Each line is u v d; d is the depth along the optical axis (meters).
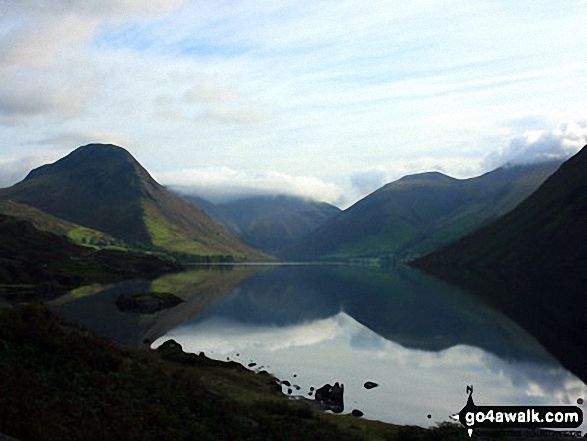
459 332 79.19
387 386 47.31
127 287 157.25
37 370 22.03
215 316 99.25
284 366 55.97
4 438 14.00
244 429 23.39
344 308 113.12
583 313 96.25
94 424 18.02
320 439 25.28
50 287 138.75
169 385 26.48
